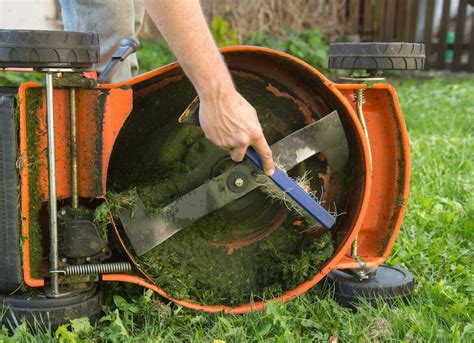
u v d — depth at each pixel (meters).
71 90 2.08
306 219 2.42
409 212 3.39
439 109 6.83
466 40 11.05
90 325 2.19
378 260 2.48
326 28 10.07
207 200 2.29
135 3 3.15
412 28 10.23
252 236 2.47
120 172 2.39
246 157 2.27
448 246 2.98
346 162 2.39
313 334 2.20
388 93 2.44
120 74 2.94
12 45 1.94
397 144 2.48
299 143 2.31
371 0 10.38
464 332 2.15
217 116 1.96
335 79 8.98
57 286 2.16
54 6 8.04
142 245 2.24
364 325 2.27
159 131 2.37
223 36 7.57
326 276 2.57
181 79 2.32
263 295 2.37
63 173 2.14
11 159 2.08
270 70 2.35
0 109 2.06
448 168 4.21
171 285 2.31
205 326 2.29
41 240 2.23
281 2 9.46
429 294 2.49
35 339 2.06
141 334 2.15
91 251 2.17
